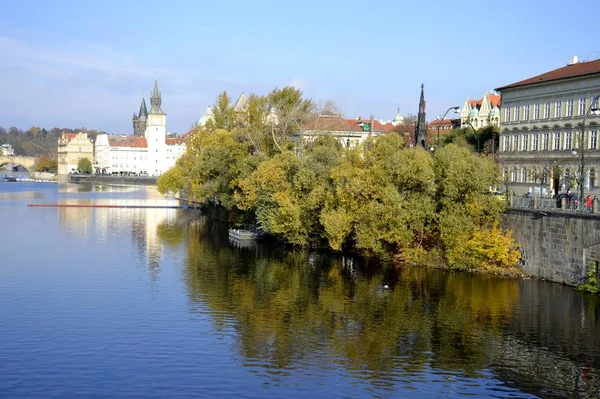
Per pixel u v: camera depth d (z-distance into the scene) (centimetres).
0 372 3859
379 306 5369
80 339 4466
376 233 7144
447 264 6956
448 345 4378
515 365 4022
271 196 8600
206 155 11512
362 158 7756
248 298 5653
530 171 10012
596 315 5034
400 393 3603
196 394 3572
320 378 3806
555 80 10100
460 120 19062
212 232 10644
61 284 6150
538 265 6356
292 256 7906
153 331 4662
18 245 8750
